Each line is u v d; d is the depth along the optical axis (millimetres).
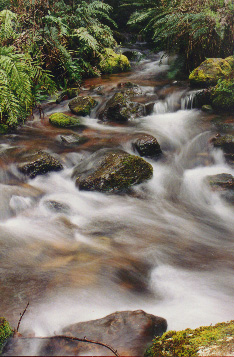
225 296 2828
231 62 7258
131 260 3314
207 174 5086
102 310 2617
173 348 1935
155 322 2227
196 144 5719
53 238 3676
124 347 2008
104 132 6176
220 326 2146
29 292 2795
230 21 7500
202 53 8133
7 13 6445
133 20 10008
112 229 3879
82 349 2004
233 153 5277
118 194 4578
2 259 3283
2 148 5461
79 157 5344
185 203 4488
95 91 7832
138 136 5863
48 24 8195
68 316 2521
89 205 4367
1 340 2078
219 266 3260
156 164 5309
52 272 3072
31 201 4387
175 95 7164
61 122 6359
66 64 7969
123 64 9430
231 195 4523
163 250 3502
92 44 8367
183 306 2705
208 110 6645
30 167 4820
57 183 4812
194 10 7953
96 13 9836
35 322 2451
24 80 5836
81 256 3350
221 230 3938
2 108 5730
